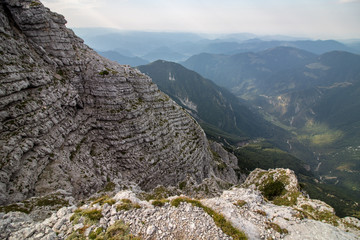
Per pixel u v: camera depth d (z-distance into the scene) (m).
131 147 52.59
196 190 56.97
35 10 44.25
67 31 54.62
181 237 16.70
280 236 19.36
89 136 49.69
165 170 58.00
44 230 16.44
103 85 52.84
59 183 33.53
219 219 19.16
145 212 19.05
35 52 44.22
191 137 77.12
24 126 32.94
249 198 26.28
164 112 70.75
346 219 35.28
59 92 43.19
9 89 32.16
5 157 27.86
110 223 17.39
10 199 26.03
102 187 41.53
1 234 16.16
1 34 35.56
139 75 67.44
